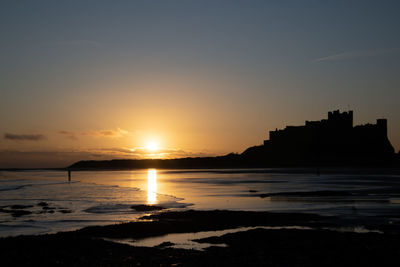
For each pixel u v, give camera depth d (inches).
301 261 775.1
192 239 1042.1
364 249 859.4
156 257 817.5
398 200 2037.4
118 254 840.9
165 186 3580.2
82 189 3230.8
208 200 2150.6
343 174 6422.2
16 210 1780.3
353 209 1643.7
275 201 2046.0
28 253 837.2
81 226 1322.6
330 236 1003.9
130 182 4527.6
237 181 4379.9
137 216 1533.0
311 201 2021.4
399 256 804.0
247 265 752.3
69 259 797.9
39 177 6624.0
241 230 1170.0
